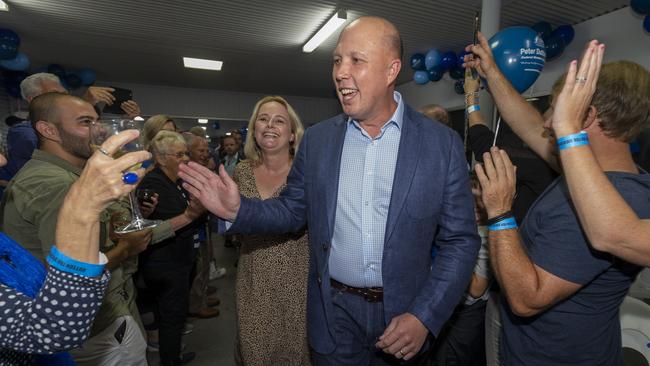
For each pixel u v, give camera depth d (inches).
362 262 41.4
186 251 76.2
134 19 175.2
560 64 171.3
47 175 42.8
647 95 28.1
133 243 48.3
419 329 36.0
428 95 292.7
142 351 50.6
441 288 37.0
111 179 20.3
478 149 63.4
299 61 250.1
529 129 49.1
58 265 20.4
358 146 42.0
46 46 213.5
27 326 20.2
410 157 38.4
